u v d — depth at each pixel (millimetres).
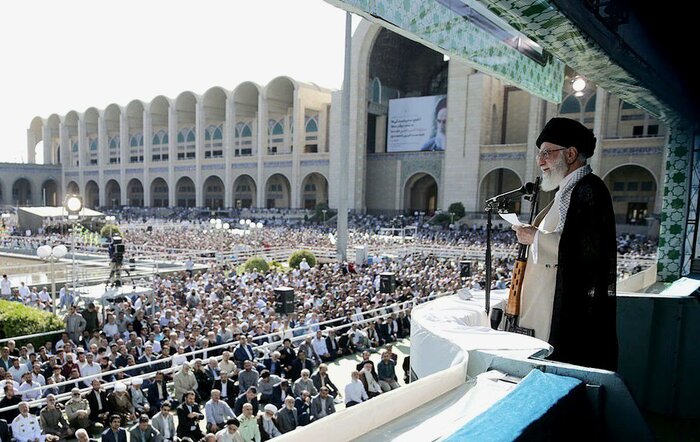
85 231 33719
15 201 76375
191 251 25750
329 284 17969
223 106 62000
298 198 53062
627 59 3064
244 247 27406
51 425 7801
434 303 3066
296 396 9109
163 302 15172
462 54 4574
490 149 42594
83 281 19781
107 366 9750
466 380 1960
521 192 2623
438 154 46375
